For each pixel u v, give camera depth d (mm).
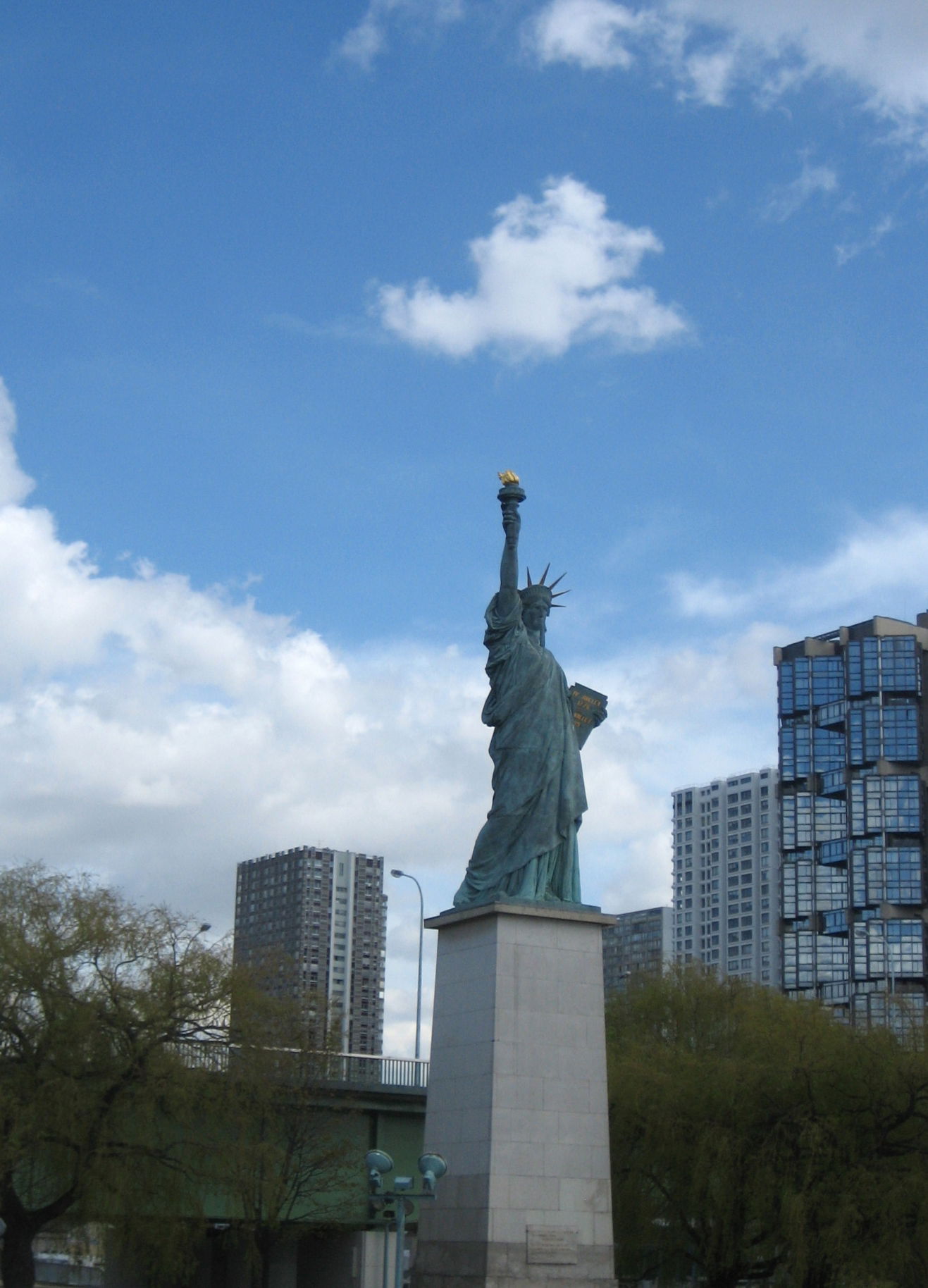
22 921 69750
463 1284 56438
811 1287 72750
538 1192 57281
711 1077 76688
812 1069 74250
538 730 64125
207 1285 90938
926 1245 68875
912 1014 82125
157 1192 68000
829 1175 71750
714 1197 73188
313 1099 80250
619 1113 76188
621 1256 75125
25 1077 66312
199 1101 69750
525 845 62844
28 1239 66188
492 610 66625
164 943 71688
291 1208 79688
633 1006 92500
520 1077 58312
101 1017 68438
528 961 59906
